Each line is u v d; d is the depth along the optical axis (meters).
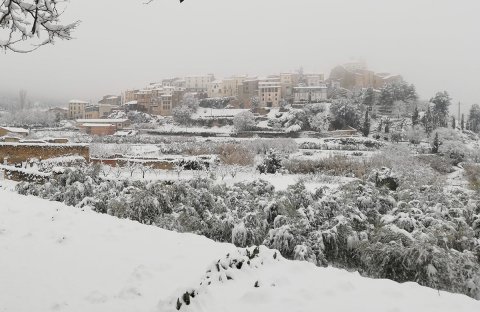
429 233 8.29
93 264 6.23
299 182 12.02
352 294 5.12
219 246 7.33
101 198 13.13
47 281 5.48
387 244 8.26
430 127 86.62
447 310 4.70
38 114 120.50
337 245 9.93
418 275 7.62
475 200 12.08
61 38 6.14
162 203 12.27
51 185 15.35
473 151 63.50
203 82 146.25
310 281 5.50
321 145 68.38
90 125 100.44
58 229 8.22
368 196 11.72
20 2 5.67
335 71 148.12
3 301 4.78
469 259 8.05
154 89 130.00
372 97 110.75
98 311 4.62
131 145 67.69
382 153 46.53
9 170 26.50
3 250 6.77
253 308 4.64
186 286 4.83
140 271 5.77
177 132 96.06
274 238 9.89
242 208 12.61
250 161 43.75
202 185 14.09
